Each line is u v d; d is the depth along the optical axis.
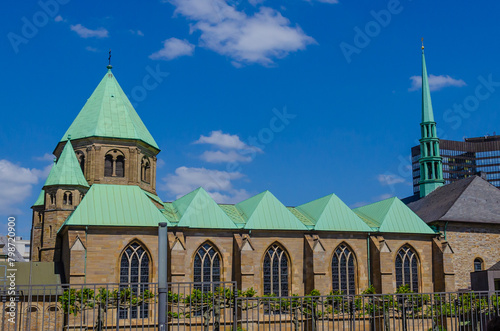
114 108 94.25
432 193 113.25
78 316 72.50
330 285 87.06
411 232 91.56
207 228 83.00
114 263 78.38
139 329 74.12
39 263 82.19
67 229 78.75
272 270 85.69
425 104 120.12
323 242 87.88
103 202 81.31
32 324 72.94
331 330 78.19
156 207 83.44
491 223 96.94
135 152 92.00
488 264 96.31
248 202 92.94
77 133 91.94
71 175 87.88
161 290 36.00
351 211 91.31
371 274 89.00
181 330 75.44
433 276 92.38
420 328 71.50
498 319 18.02
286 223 86.94
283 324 79.19
